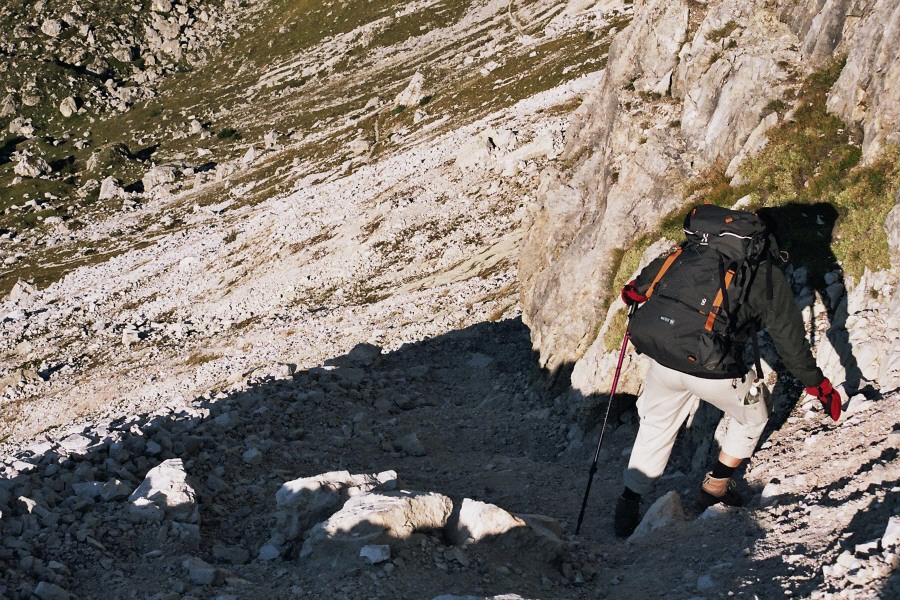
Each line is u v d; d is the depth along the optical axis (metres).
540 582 5.75
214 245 72.94
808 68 10.68
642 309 6.11
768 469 6.80
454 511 6.26
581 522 7.28
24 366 58.62
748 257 5.79
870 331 7.26
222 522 6.97
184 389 38.22
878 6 9.35
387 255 48.50
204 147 127.06
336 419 11.34
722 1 12.72
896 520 4.48
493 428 12.30
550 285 15.19
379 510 5.79
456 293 34.59
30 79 153.50
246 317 51.69
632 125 13.74
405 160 71.00
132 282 71.25
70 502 6.62
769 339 8.19
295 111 129.50
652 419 6.73
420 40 137.50
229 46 161.25
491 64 104.44
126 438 8.16
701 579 5.26
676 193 11.90
